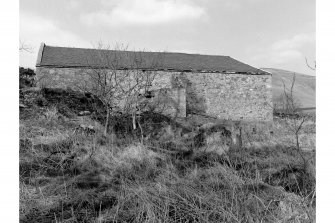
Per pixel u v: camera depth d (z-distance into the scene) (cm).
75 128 881
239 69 1909
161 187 454
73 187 503
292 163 592
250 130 1110
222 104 1828
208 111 1803
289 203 375
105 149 723
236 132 968
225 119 1716
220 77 1834
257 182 455
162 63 1800
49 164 623
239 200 384
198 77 1800
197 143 901
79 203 442
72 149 714
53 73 1543
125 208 420
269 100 1902
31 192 477
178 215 379
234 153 750
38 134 803
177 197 417
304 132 988
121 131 1008
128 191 462
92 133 885
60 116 1043
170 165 627
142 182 507
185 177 540
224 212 347
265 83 1909
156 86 1719
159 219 356
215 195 402
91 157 662
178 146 877
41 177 550
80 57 1708
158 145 855
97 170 599
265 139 945
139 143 801
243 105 1859
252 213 360
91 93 1259
